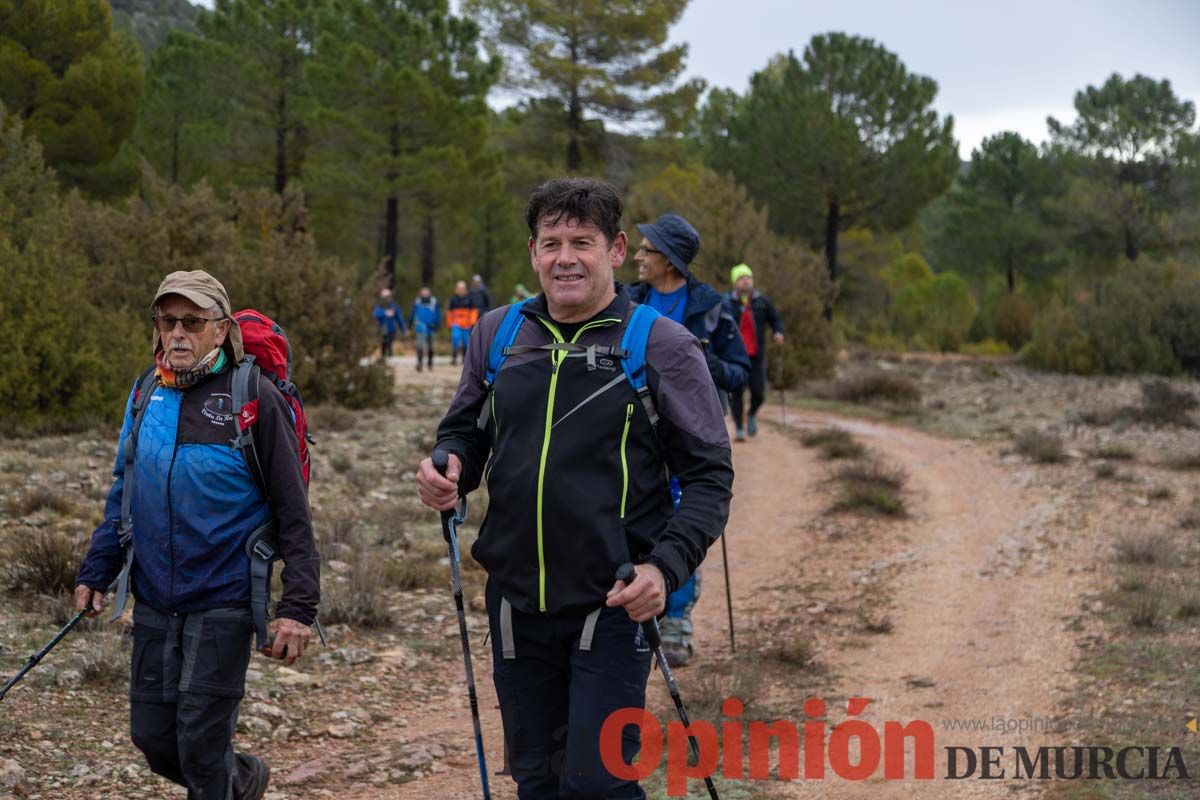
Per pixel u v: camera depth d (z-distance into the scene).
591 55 41.97
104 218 16.16
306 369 16.22
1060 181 45.62
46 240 13.24
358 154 36.72
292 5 38.78
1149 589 7.68
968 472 13.14
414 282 46.06
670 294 6.38
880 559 9.32
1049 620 7.38
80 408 12.41
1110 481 12.02
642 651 3.17
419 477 3.17
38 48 28.62
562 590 3.08
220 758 3.45
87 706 5.15
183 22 93.69
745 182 37.28
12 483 9.22
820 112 35.38
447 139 36.94
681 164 47.62
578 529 3.05
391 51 36.97
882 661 6.75
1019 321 39.06
